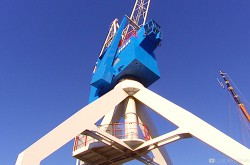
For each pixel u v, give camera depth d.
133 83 21.50
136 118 20.86
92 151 19.50
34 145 15.46
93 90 25.34
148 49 23.86
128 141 19.03
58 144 16.20
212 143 16.12
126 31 27.27
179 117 18.12
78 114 17.59
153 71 22.97
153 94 20.39
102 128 20.39
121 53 24.12
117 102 20.23
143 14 30.88
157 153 21.02
